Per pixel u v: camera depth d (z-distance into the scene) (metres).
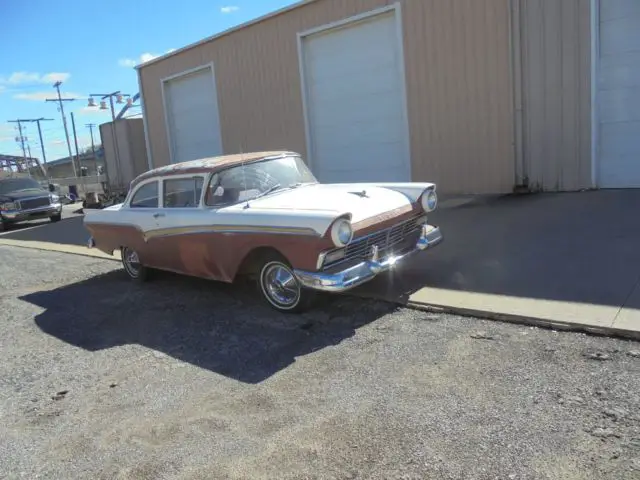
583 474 2.39
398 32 11.12
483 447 2.67
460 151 10.72
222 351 4.40
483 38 9.98
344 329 4.53
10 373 4.45
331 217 4.34
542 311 4.23
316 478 2.60
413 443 2.78
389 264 4.86
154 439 3.14
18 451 3.19
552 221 7.41
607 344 3.67
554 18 9.16
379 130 12.13
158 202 6.24
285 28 13.29
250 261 5.27
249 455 2.86
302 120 13.48
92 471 2.89
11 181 18.78
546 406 2.97
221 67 15.30
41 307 6.52
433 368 3.60
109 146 24.61
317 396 3.42
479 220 8.12
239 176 5.66
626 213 7.30
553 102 9.42
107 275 7.98
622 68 8.83
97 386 4.00
